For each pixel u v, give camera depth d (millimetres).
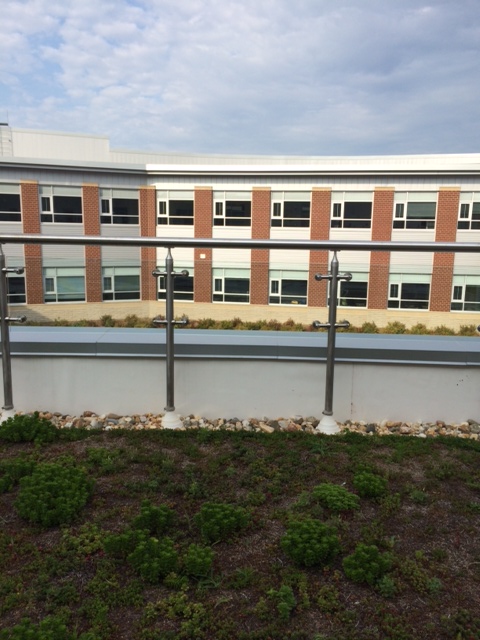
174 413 3654
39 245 3932
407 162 31766
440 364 3760
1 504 2318
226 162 35031
